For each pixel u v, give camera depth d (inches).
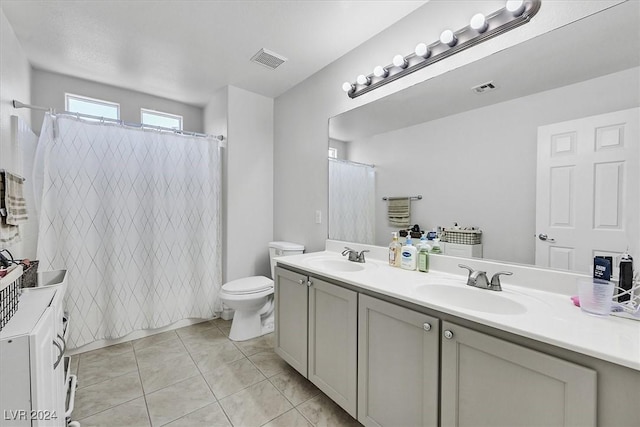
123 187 94.3
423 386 45.4
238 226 116.1
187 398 68.5
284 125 118.5
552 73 49.3
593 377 29.7
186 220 107.7
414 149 71.0
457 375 41.3
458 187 62.6
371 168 81.9
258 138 120.8
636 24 41.9
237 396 69.5
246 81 108.7
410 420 47.6
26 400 31.9
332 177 95.6
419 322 45.6
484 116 58.2
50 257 81.6
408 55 70.2
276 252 111.0
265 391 71.5
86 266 87.9
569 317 38.4
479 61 58.5
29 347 31.9
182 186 106.7
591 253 45.3
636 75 41.7
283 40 82.4
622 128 42.6
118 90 113.8
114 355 87.4
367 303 54.5
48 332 38.4
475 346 39.0
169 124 129.0
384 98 77.6
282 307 79.8
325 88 97.3
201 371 79.7
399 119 74.1
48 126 81.6
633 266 41.1
